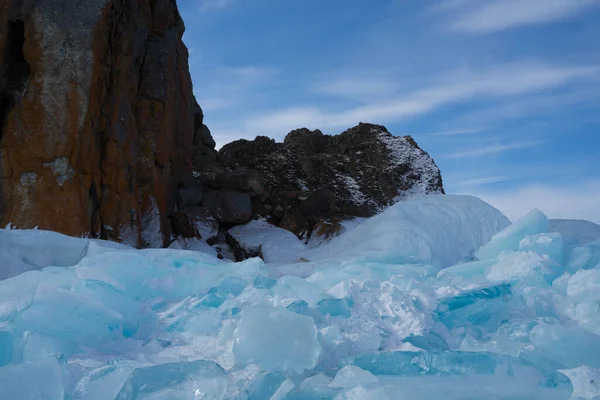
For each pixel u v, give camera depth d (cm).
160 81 1183
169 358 379
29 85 913
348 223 1377
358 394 291
